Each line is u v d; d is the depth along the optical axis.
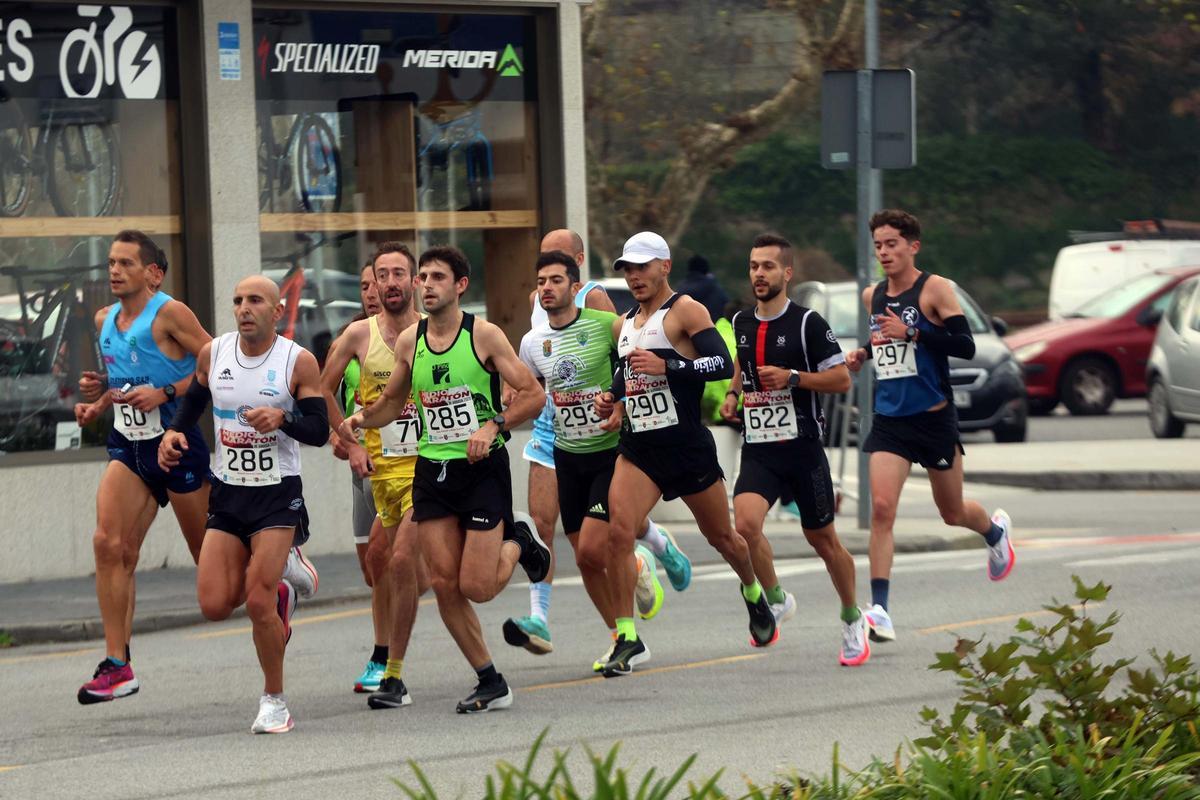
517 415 26.78
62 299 45.25
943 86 150.50
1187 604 35.53
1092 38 146.12
